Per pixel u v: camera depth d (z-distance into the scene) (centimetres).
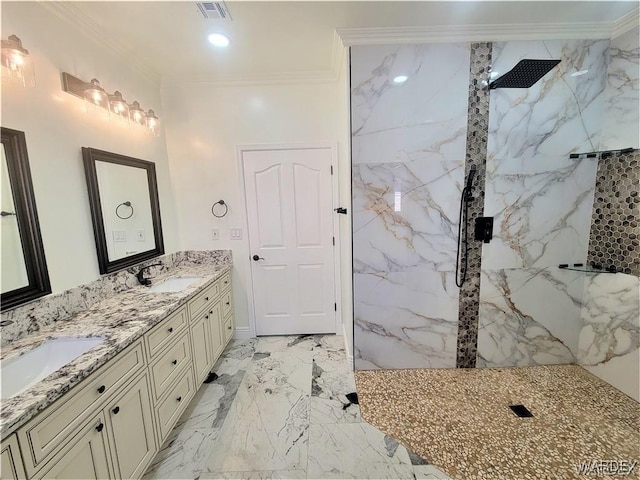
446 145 212
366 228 221
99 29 184
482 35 200
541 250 224
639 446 160
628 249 197
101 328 142
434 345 235
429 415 188
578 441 165
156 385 156
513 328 233
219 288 255
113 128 202
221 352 255
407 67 204
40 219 147
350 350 241
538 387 211
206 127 273
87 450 111
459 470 150
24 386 119
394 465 154
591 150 214
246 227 287
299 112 271
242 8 169
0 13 133
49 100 155
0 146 131
